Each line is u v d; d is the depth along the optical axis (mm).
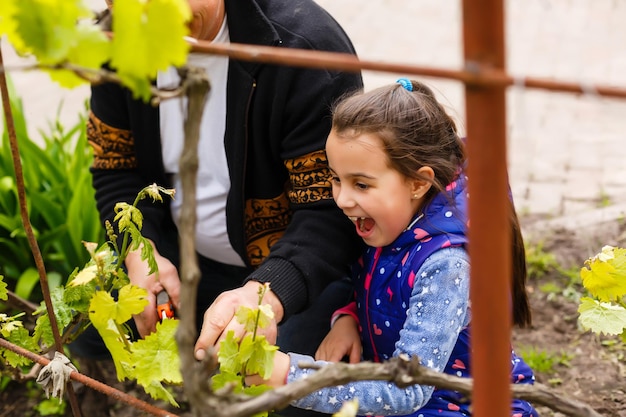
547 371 2400
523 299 1818
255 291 1678
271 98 1830
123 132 2029
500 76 787
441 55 4988
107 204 2057
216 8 1760
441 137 1669
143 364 1241
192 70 859
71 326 1539
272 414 1838
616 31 5211
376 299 1738
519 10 5652
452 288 1586
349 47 1898
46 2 828
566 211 3314
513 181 3594
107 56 857
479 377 902
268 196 1972
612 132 4020
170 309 1812
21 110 2834
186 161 854
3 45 5031
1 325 1518
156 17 805
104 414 2271
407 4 5793
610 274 1484
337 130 1614
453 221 1625
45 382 1325
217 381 1288
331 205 1837
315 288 1771
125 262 1937
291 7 1866
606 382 2332
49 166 2816
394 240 1687
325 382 923
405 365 961
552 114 4246
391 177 1600
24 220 1259
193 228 860
